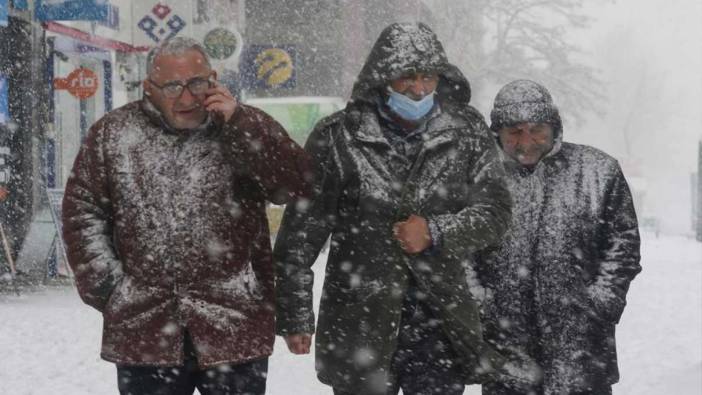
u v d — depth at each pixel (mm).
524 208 5379
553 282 5355
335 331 4820
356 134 4789
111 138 4410
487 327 5387
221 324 4371
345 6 39969
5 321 11453
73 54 19547
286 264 4770
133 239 4371
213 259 4391
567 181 5414
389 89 4742
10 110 16438
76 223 4418
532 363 5352
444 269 4723
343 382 4801
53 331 10852
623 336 11812
